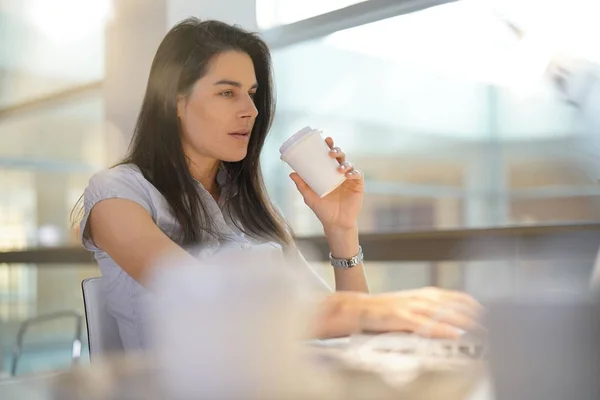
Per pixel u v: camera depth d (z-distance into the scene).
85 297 1.13
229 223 1.37
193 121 1.25
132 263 1.05
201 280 0.35
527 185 4.52
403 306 0.64
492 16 2.17
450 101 6.12
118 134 2.73
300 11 2.23
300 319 0.37
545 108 1.95
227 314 0.35
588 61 1.84
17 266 2.93
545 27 1.91
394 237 1.79
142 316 1.08
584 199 1.80
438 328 0.61
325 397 0.37
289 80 2.21
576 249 1.46
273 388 0.35
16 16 3.43
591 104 1.83
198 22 1.29
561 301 0.33
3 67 3.52
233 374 0.34
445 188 6.34
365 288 1.29
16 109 3.50
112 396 0.38
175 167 1.22
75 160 4.65
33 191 4.34
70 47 3.08
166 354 0.36
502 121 4.88
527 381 0.34
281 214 1.46
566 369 0.33
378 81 5.83
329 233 1.29
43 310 2.80
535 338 0.34
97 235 1.12
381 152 6.43
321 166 1.10
